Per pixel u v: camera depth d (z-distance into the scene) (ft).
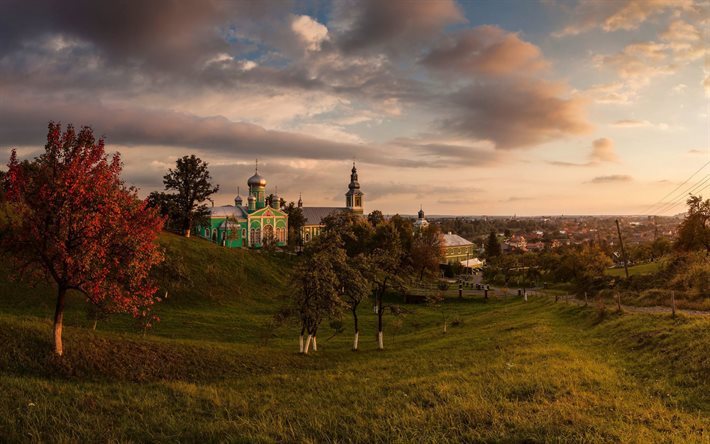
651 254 402.93
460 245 576.61
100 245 74.49
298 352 118.42
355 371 86.84
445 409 46.21
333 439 38.68
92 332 96.63
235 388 68.95
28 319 95.40
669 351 67.87
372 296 251.39
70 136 74.43
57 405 47.06
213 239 425.28
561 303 161.38
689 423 41.50
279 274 265.54
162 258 85.10
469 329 148.36
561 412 44.01
